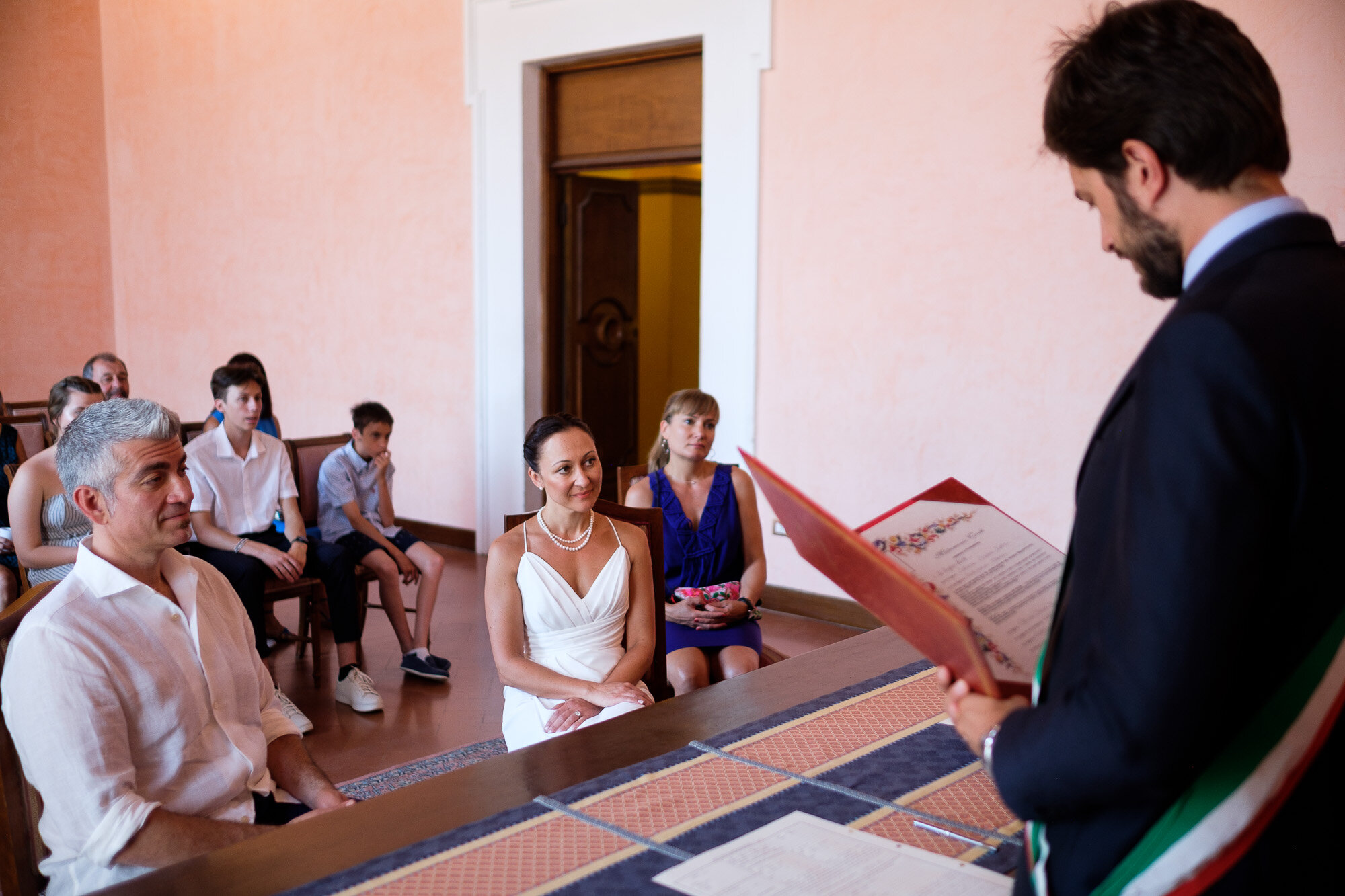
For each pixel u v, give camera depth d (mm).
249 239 8227
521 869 1207
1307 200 3930
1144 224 874
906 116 4867
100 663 1693
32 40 9039
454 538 7055
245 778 1882
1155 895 822
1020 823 1322
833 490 5277
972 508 1213
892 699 1827
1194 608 716
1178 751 741
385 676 4402
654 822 1332
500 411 6656
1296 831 813
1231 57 803
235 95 8141
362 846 1277
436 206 6887
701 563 3221
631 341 7090
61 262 9367
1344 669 772
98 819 1619
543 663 2572
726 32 5375
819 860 1219
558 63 6199
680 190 9383
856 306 5105
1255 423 725
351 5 7184
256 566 4012
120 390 5691
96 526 1785
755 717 1739
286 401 8086
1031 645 1030
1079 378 4504
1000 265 4668
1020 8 4516
